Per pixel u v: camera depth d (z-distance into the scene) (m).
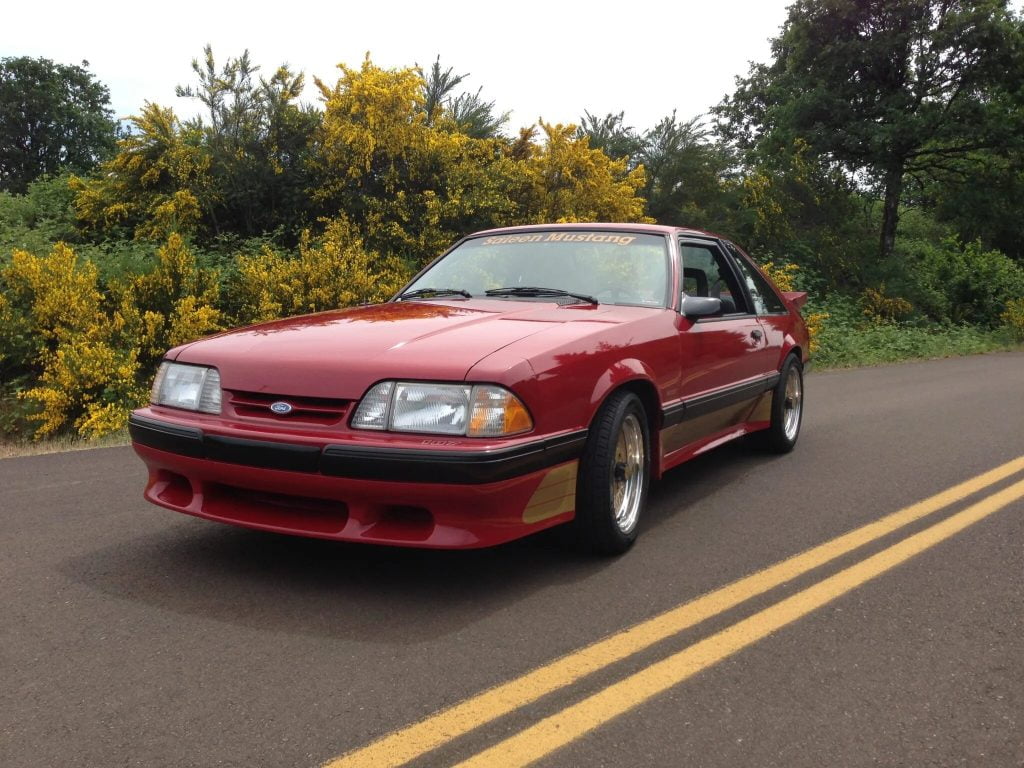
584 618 2.89
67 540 3.68
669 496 4.65
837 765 2.02
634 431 3.65
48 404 7.18
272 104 11.56
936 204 27.53
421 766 1.99
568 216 12.80
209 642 2.65
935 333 21.27
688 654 2.62
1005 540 3.86
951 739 2.15
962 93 23.52
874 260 23.78
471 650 2.62
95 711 2.23
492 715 2.23
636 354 3.63
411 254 11.48
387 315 3.69
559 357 3.17
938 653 2.66
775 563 3.50
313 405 3.01
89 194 11.24
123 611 2.89
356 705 2.27
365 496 2.88
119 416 7.06
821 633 2.80
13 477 4.93
